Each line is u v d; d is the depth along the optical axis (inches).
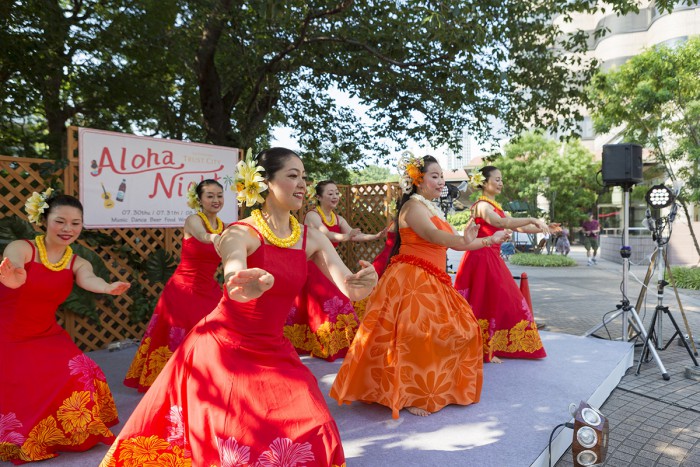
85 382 115.2
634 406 161.0
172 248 241.6
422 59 337.4
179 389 84.0
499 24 316.8
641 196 694.5
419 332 133.6
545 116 400.5
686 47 505.0
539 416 134.1
